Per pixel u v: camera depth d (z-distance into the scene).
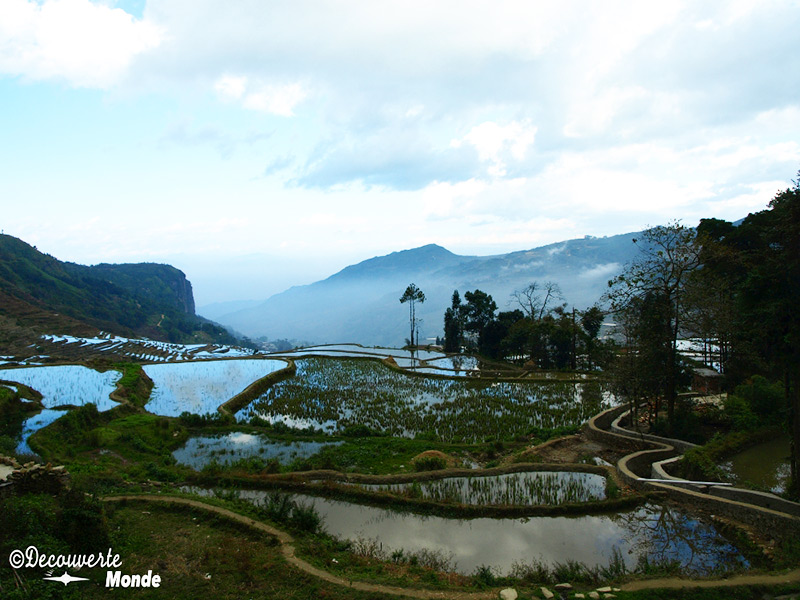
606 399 35.34
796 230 14.48
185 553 11.84
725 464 19.95
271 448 24.44
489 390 39.66
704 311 25.39
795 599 10.24
